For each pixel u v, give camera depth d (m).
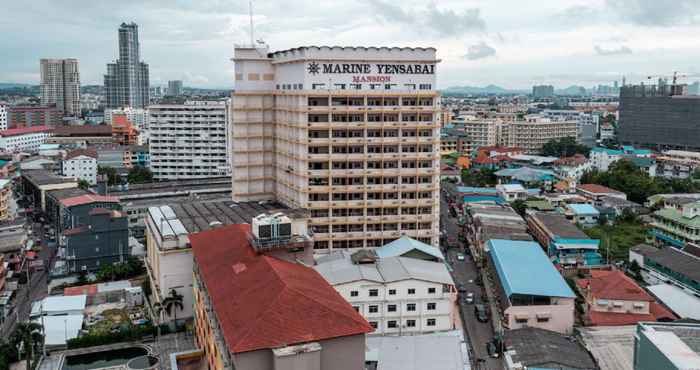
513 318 129.00
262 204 179.88
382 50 164.62
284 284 86.12
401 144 166.38
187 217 159.12
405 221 169.00
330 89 162.62
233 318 82.69
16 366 119.06
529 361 107.94
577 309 144.12
